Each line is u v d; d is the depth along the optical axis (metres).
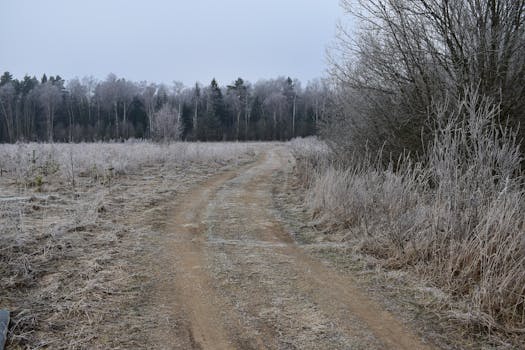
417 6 9.12
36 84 80.69
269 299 4.59
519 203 5.29
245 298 4.61
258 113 79.94
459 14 8.36
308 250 6.47
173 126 34.44
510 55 8.04
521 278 4.24
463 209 5.36
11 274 4.89
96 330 3.82
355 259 5.94
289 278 5.24
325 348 3.59
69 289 4.65
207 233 7.39
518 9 7.92
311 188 11.12
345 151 12.13
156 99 77.31
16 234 5.96
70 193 10.18
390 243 5.95
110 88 73.75
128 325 3.94
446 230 5.23
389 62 9.88
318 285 5.02
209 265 5.66
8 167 13.07
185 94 88.94
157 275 5.24
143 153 17.91
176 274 5.30
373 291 4.85
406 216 6.12
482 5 8.27
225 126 74.69
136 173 14.47
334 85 12.59
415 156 9.91
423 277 5.07
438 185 6.58
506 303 4.13
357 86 10.70
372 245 6.24
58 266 5.33
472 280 4.65
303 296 4.69
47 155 14.38
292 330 3.90
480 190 5.30
